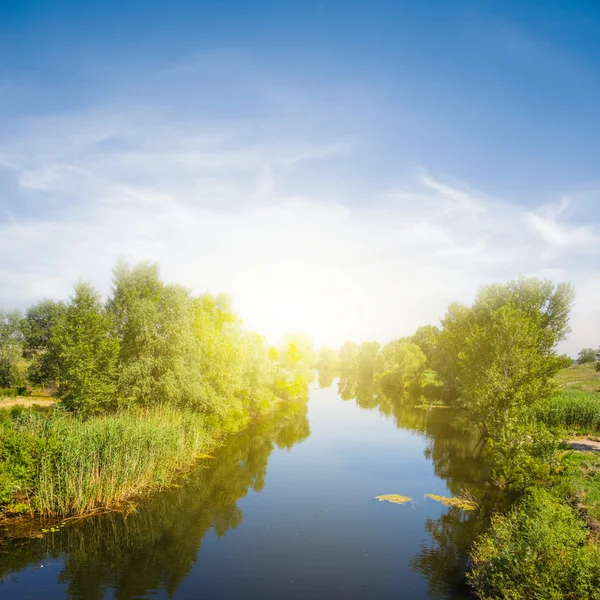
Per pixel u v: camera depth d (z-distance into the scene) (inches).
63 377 1366.9
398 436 2065.7
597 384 2817.4
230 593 726.5
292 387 3181.6
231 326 2064.5
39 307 2628.0
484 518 1061.1
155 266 1800.0
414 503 1162.0
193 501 1135.6
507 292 2158.0
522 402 1374.3
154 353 1533.0
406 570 813.2
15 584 727.7
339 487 1291.8
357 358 6678.2
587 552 623.5
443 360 3147.1
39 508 957.2
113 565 804.6
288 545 910.4
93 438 1084.5
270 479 1353.3
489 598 681.6
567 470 1083.9
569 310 2044.8
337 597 720.3
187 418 1544.0
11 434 990.4
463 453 1742.1
